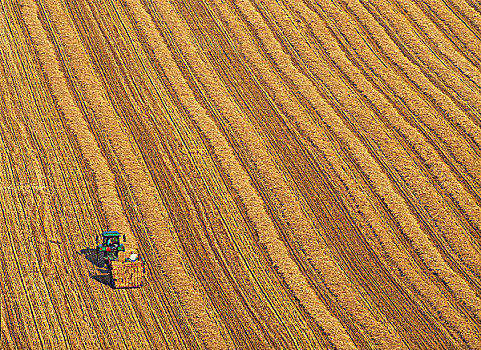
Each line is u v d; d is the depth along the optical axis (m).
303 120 154.00
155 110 152.25
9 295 109.69
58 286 112.50
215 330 108.56
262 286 117.56
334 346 108.06
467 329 113.00
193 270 118.81
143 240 123.00
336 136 151.12
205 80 161.38
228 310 112.44
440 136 153.50
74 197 129.50
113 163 138.12
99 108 150.25
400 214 134.38
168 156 141.62
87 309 109.38
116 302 111.12
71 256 118.12
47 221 123.94
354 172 143.12
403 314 115.12
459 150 150.50
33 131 142.38
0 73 155.12
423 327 113.06
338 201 136.38
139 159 140.00
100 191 131.25
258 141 147.88
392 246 127.75
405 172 144.25
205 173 139.00
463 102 163.12
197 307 111.94
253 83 162.75
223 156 143.00
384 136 152.25
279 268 120.94
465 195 140.00
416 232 131.12
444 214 135.62
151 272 117.38
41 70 157.62
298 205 134.38
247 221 129.88
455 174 145.12
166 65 164.12
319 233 129.12
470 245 129.62
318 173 142.00
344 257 125.00
